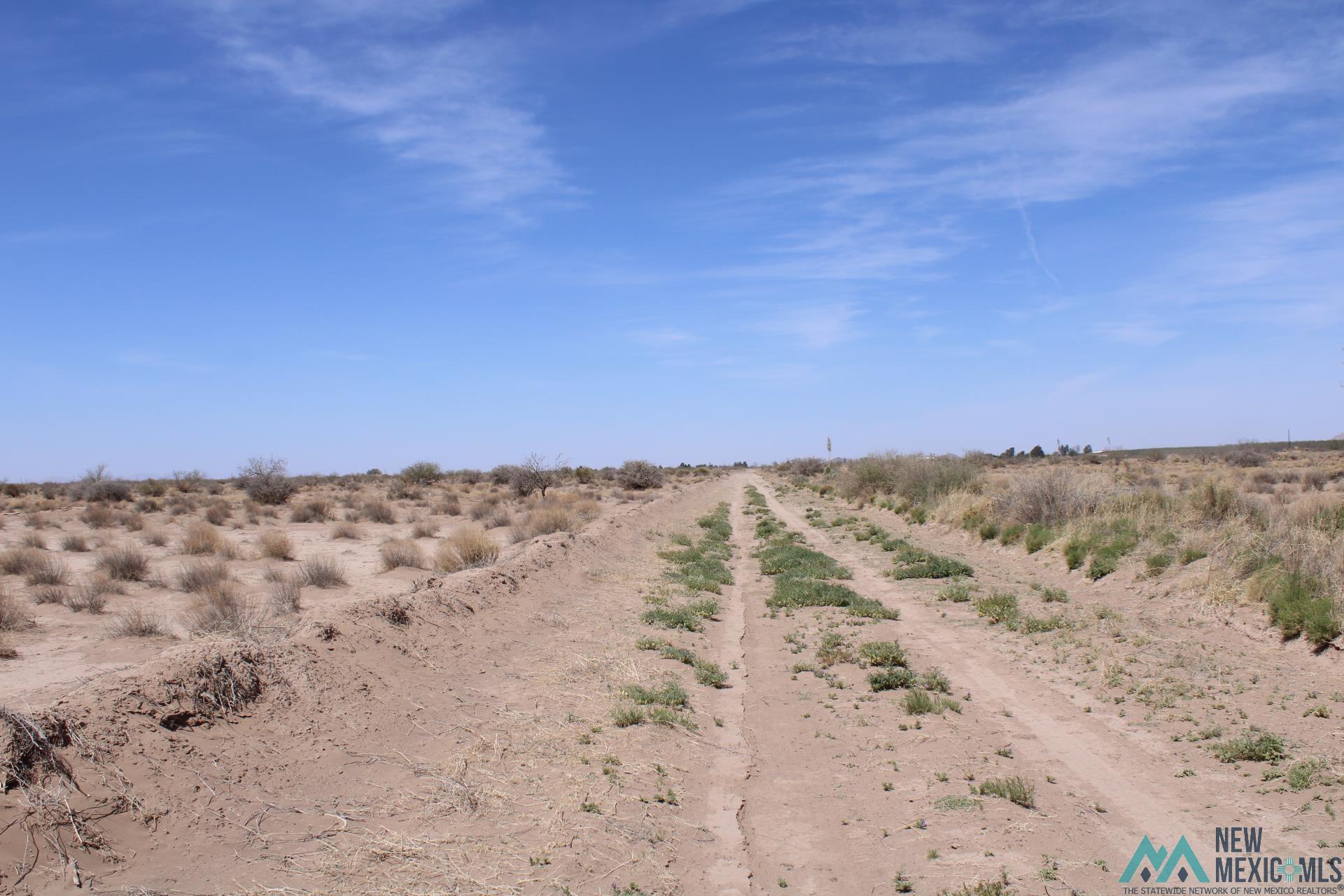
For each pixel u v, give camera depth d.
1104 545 17.75
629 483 67.19
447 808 6.66
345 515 37.88
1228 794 7.14
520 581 16.11
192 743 6.64
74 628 13.56
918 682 10.93
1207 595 13.21
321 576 18.14
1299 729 8.27
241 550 24.50
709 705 10.27
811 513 38.28
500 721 8.88
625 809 6.90
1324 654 10.30
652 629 14.16
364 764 7.27
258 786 6.48
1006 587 17.52
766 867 6.20
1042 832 6.58
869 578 20.11
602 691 10.23
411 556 21.44
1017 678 11.11
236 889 5.18
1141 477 34.88
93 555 23.52
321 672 8.55
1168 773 7.68
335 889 5.29
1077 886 5.73
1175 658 11.01
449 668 10.41
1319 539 12.73
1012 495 24.67
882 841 6.61
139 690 6.82
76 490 49.91
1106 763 8.02
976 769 7.97
